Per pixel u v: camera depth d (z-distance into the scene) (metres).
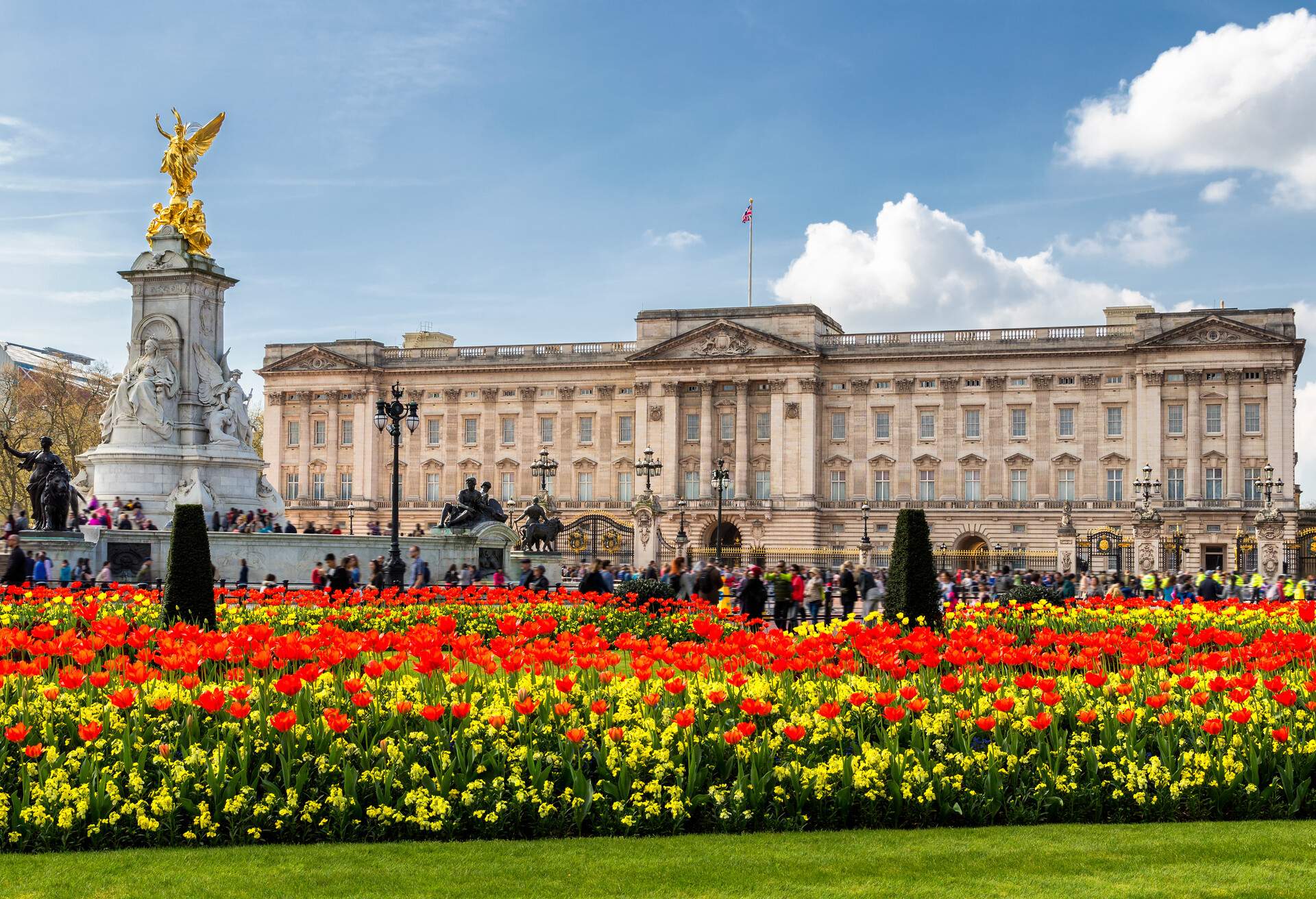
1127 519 122.62
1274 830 18.00
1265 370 119.19
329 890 15.13
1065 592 49.38
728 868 16.03
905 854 16.69
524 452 139.62
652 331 135.38
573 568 83.00
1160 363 121.75
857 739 19.44
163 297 59.97
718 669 22.41
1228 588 66.12
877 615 32.56
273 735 18.50
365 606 38.38
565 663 20.95
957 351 128.38
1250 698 20.83
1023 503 125.56
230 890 15.09
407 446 142.50
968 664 22.27
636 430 134.38
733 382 132.12
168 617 31.98
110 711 19.05
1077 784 18.77
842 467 131.25
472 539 62.75
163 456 58.19
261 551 55.44
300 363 144.00
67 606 33.25
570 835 17.55
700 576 46.44
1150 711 20.45
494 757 18.22
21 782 17.45
